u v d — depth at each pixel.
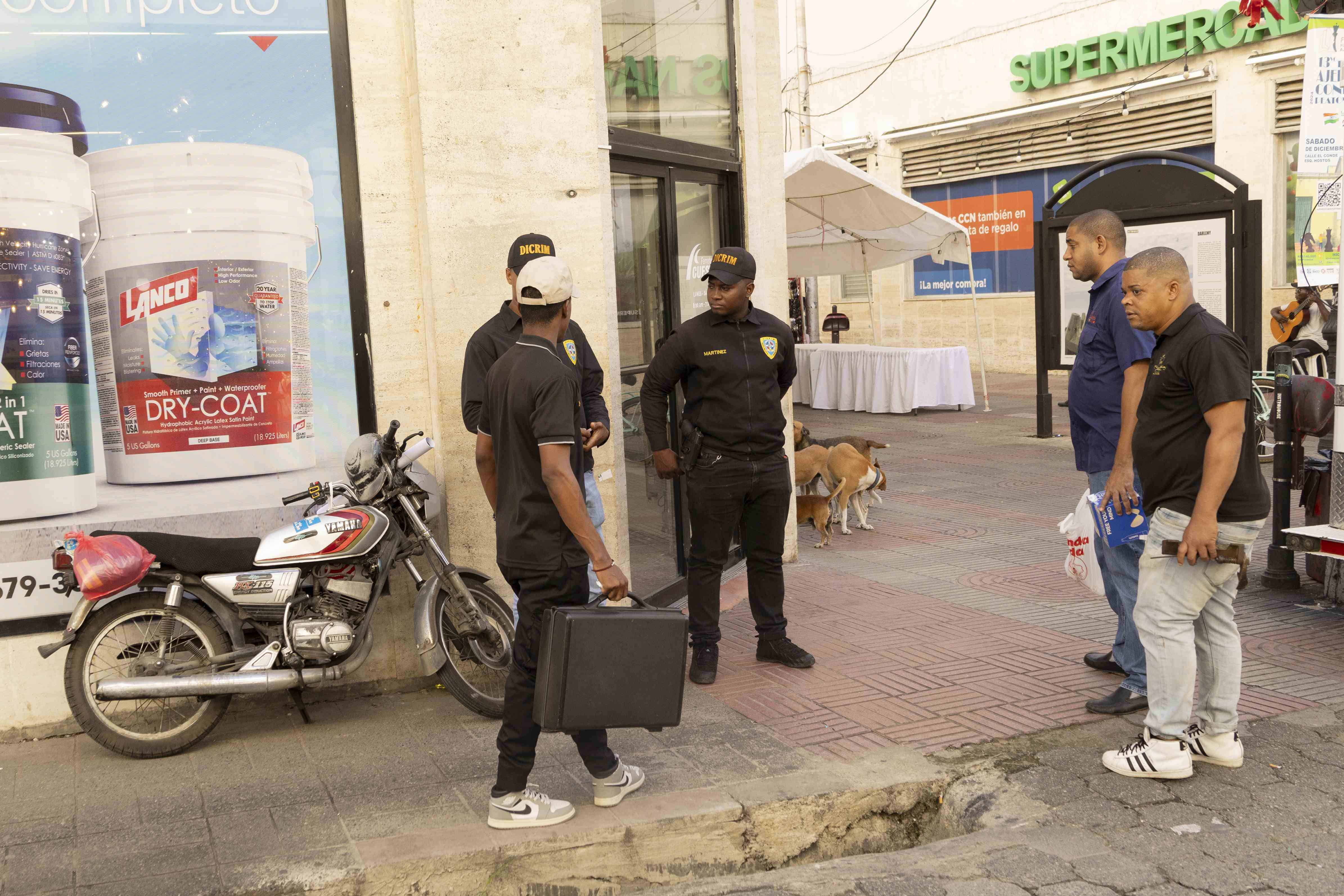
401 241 4.88
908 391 15.58
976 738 4.27
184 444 4.59
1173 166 9.06
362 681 4.90
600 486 5.46
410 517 4.51
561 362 3.50
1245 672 4.97
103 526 4.48
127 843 3.48
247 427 4.66
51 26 4.32
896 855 3.54
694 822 3.62
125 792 3.88
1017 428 13.96
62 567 4.05
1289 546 5.82
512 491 3.53
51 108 4.34
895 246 14.72
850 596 6.49
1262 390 10.47
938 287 22.91
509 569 3.54
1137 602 3.99
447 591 4.57
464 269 4.90
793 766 4.02
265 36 4.60
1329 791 3.78
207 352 4.58
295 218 4.70
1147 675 4.29
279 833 3.54
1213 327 3.72
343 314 4.82
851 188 12.04
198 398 4.59
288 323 4.71
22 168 4.29
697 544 5.02
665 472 5.12
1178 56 17.59
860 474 8.21
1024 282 21.16
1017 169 20.81
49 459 4.39
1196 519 3.70
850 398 16.66
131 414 4.51
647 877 3.59
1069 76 19.44
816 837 3.77
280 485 4.73
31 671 4.41
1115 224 4.51
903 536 8.22
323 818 3.64
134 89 4.44
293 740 4.37
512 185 5.00
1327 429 6.34
